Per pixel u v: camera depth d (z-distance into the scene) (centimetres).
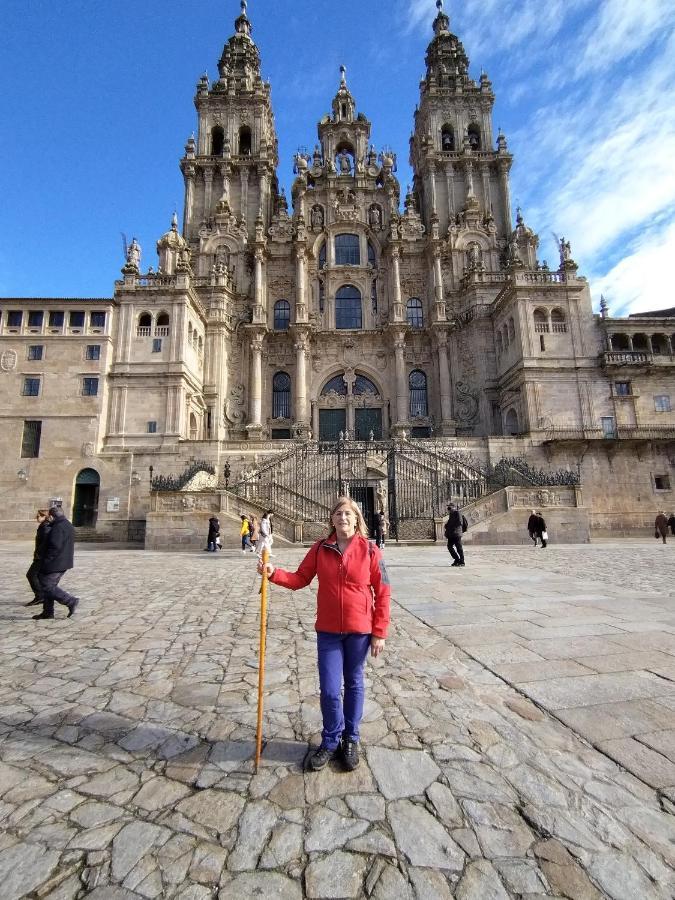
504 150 5016
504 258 4712
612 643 629
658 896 234
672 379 3659
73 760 361
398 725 414
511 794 315
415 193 5456
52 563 832
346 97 5325
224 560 1848
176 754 370
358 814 295
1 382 3403
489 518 2489
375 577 382
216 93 5181
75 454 3331
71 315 3550
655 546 2316
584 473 3394
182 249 4541
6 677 544
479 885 239
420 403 4575
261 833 279
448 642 657
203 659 611
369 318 4709
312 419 4494
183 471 3338
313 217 4938
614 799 309
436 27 5800
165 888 240
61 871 251
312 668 576
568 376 3644
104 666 582
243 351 4488
